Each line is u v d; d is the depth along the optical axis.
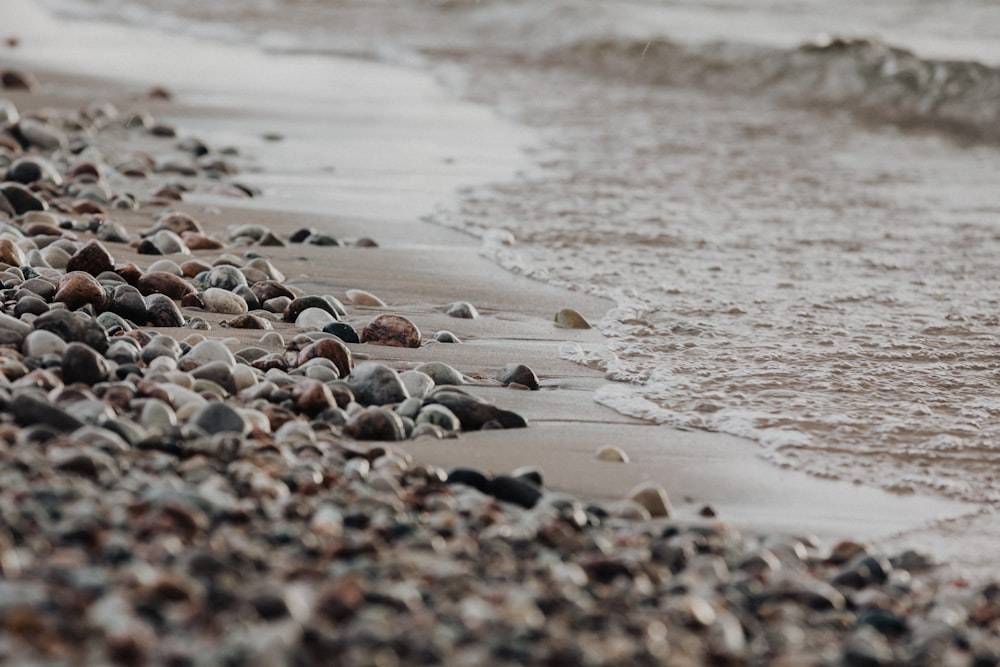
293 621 4.08
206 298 9.43
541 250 12.72
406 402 7.59
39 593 4.01
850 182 17.64
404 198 14.98
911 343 10.09
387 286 10.98
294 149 17.91
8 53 26.48
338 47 30.30
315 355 8.15
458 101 23.44
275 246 12.08
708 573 5.36
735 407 8.42
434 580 4.74
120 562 4.46
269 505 5.47
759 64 27.09
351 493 5.86
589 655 4.17
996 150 21.42
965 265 12.91
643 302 10.93
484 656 4.07
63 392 6.58
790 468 7.43
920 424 8.22
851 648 4.62
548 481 6.86
